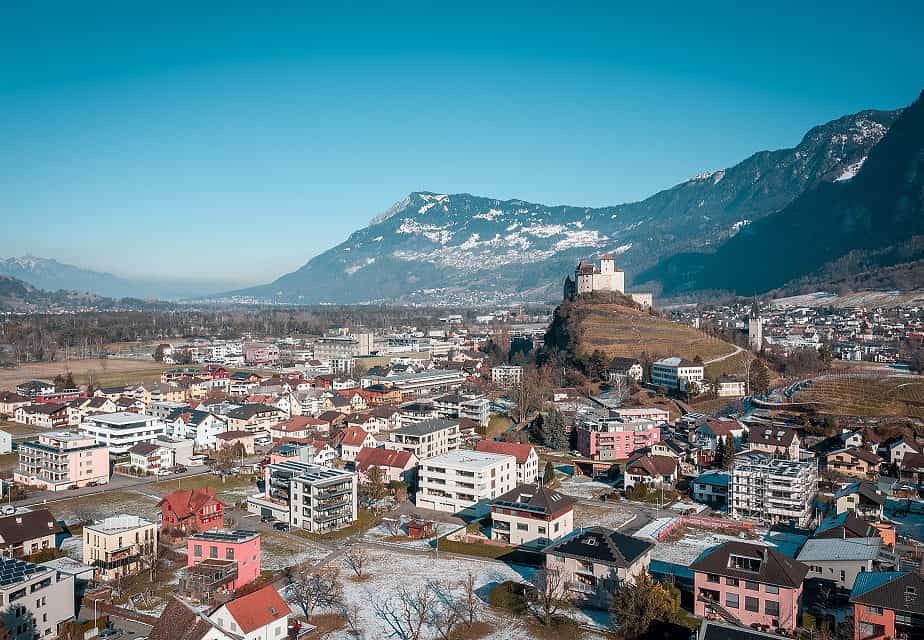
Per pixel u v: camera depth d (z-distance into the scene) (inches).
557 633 3496.6
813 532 5083.7
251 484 6284.5
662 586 3671.3
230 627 3127.5
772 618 3506.4
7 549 4301.2
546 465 6574.8
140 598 3818.9
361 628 3538.4
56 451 6131.9
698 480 5989.2
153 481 6407.5
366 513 5477.4
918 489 6023.6
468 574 4281.5
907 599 3221.0
